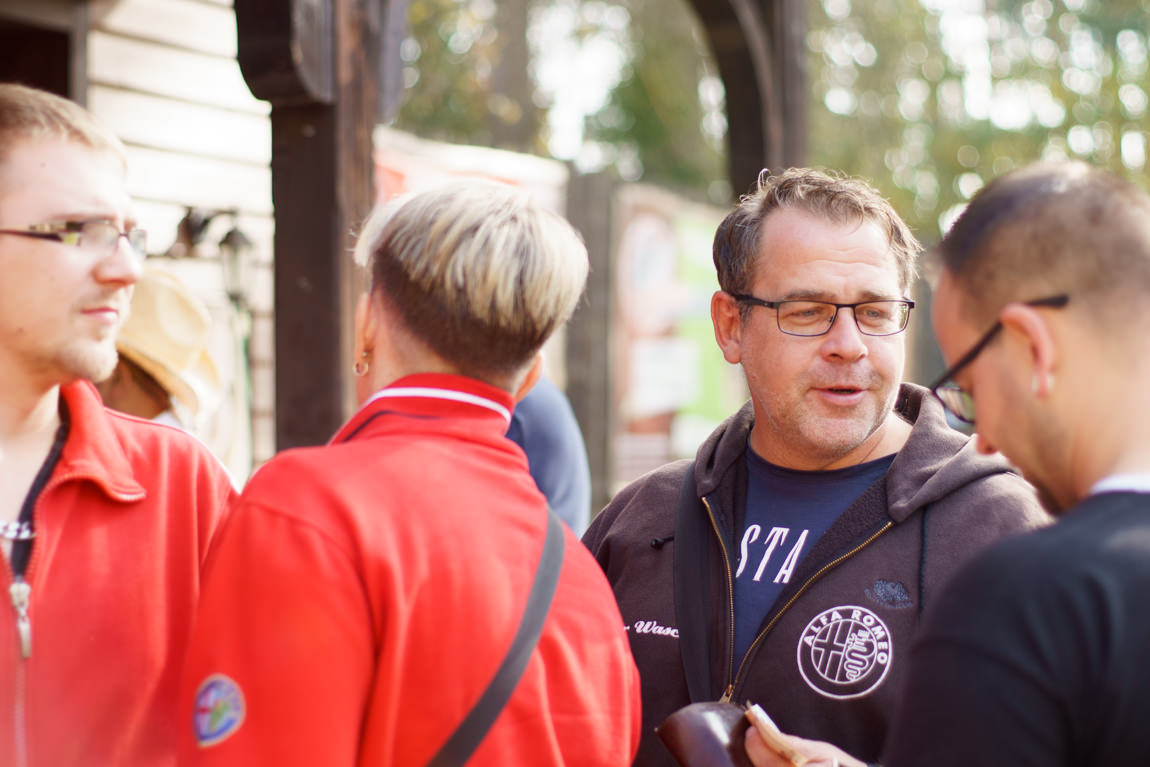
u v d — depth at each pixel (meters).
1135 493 0.97
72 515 1.32
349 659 1.07
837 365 1.67
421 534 1.15
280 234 2.88
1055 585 0.93
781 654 1.66
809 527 1.75
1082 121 17.52
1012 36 18.81
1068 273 1.01
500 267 1.22
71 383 1.34
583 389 7.75
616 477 7.89
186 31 4.18
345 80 2.83
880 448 1.79
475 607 1.16
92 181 1.27
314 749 1.04
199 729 1.07
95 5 3.83
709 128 18.73
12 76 3.84
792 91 4.82
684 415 8.77
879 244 1.71
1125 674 0.89
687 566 1.79
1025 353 1.04
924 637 0.99
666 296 8.49
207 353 2.71
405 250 1.25
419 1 14.98
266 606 1.07
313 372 2.84
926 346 8.77
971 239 1.08
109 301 1.29
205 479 1.48
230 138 4.34
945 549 1.63
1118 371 1.01
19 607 1.24
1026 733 0.90
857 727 1.60
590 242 7.77
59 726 1.26
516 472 1.30
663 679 1.76
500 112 16.28
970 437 1.75
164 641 1.37
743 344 1.78
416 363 1.28
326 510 1.12
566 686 1.24
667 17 18.11
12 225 1.22
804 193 1.75
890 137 18.91
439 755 1.13
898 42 18.61
